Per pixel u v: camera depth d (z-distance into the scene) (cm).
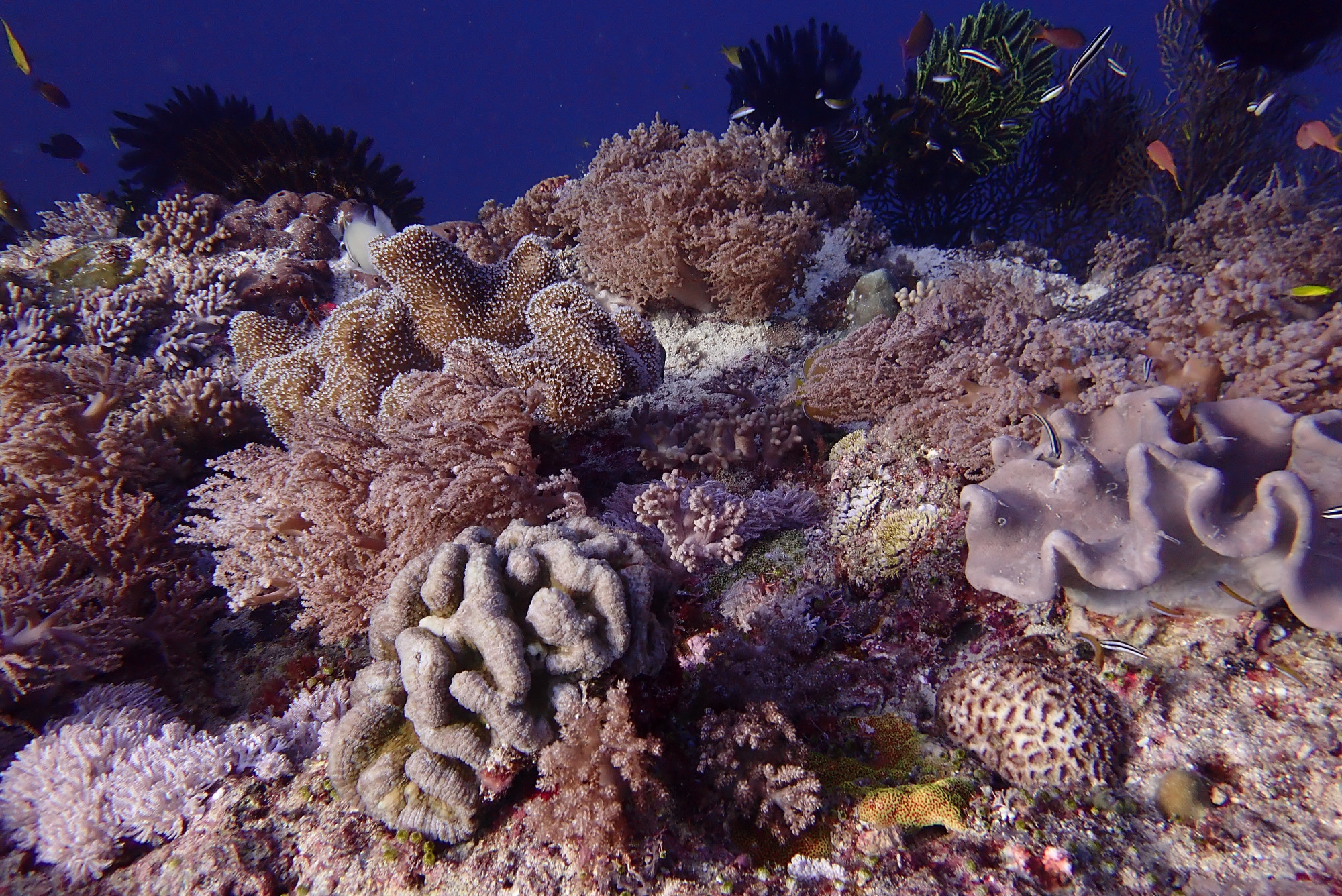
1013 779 225
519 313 469
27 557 357
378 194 942
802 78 1016
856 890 202
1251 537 207
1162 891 183
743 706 259
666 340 597
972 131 825
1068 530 248
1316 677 212
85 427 426
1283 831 185
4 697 322
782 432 393
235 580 347
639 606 248
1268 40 704
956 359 342
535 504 355
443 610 236
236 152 896
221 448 504
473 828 230
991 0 902
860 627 302
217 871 243
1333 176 688
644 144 697
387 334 444
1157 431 246
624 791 220
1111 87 835
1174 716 220
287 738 304
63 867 266
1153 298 311
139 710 326
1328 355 254
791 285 568
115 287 630
